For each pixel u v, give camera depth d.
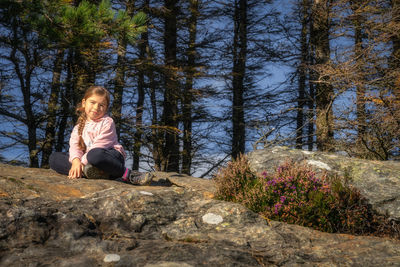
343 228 2.88
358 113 9.26
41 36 8.28
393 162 4.11
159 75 11.71
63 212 2.16
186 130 14.38
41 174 3.42
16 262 1.61
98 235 2.02
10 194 2.43
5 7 7.59
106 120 3.54
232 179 3.39
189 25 15.55
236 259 1.79
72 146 3.45
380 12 10.45
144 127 11.50
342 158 4.07
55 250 1.77
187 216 2.45
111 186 3.08
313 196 2.92
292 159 3.95
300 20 14.88
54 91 10.09
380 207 3.19
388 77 9.07
